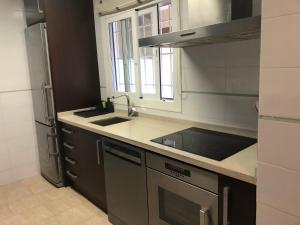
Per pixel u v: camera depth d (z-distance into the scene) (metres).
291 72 0.97
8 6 3.03
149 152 1.80
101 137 2.29
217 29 1.36
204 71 2.09
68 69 3.01
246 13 1.53
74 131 2.73
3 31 3.02
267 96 1.05
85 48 3.14
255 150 1.58
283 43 0.98
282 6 0.96
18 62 3.17
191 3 1.73
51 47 2.85
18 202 2.81
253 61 1.78
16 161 3.30
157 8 2.40
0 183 3.21
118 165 2.12
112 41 3.06
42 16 2.81
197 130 2.12
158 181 1.76
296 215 1.04
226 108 2.00
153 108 2.64
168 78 2.47
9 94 3.15
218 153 1.54
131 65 2.88
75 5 3.00
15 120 3.23
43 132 3.14
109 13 2.94
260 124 1.10
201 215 1.46
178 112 2.39
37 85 3.07
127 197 2.10
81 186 2.85
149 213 1.91
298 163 1.00
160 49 2.47
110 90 3.18
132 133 2.09
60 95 2.97
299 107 0.97
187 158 1.51
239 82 1.88
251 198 1.28
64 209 2.64
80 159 2.73
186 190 1.58
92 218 2.47
